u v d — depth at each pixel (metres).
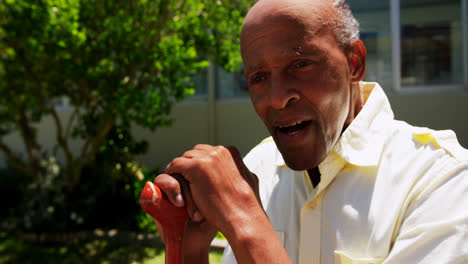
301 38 0.77
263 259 0.72
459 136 6.00
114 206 6.11
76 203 5.86
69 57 4.67
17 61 5.00
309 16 0.78
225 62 5.16
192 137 7.79
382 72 6.27
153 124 5.05
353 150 0.94
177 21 5.01
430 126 6.12
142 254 5.07
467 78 5.95
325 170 0.94
